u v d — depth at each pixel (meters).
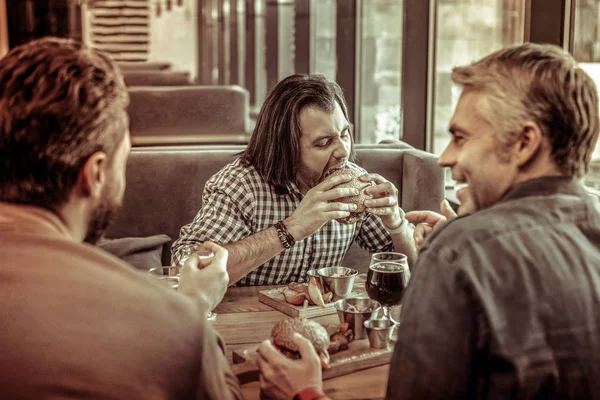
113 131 1.04
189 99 4.98
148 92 4.93
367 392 1.37
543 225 1.15
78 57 1.02
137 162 2.79
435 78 4.07
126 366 0.93
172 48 17.69
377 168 2.91
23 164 0.99
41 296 0.93
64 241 0.98
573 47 2.68
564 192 1.18
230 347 1.57
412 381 1.11
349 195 1.95
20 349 0.90
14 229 0.98
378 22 5.28
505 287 1.10
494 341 1.08
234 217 2.12
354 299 1.63
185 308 1.02
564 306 1.10
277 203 2.16
